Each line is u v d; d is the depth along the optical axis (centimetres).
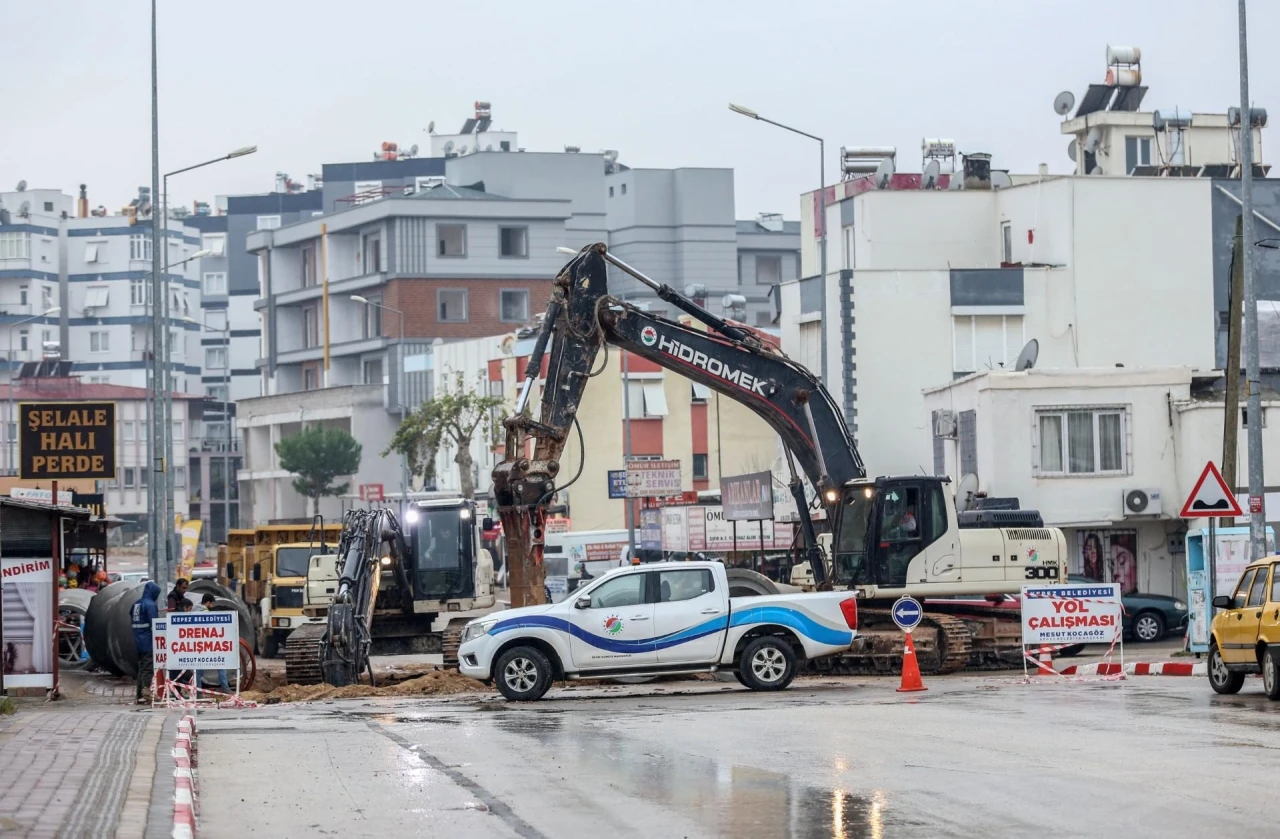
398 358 12438
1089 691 2825
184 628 3011
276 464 13388
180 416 15212
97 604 3994
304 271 14262
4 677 3203
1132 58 8681
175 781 1686
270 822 1532
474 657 2967
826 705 2655
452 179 14575
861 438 6962
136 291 17912
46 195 18188
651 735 2228
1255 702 2512
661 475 5481
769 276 16012
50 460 4025
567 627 2977
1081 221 7069
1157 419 5366
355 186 18725
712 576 3041
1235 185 7131
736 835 1429
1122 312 7069
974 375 5466
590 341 3525
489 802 1641
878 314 7006
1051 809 1509
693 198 14862
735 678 3456
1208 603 3638
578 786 1741
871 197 7606
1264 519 3653
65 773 1758
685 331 3597
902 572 3594
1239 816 1447
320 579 4738
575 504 9169
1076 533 5462
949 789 1642
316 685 3591
